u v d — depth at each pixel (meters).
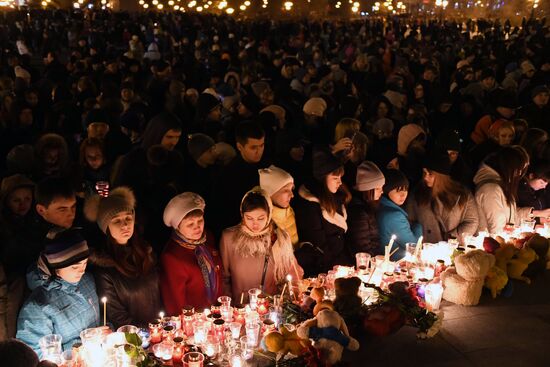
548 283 4.41
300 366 3.04
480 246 4.78
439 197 5.39
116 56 18.64
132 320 3.84
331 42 23.94
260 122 7.87
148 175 5.63
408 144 6.81
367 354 3.32
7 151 8.02
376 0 50.38
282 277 4.37
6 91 10.69
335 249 5.06
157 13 36.59
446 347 3.42
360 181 5.18
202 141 6.42
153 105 9.52
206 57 19.42
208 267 4.13
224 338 3.51
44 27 26.70
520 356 3.33
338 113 9.70
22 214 4.52
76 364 3.18
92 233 4.02
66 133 8.99
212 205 5.64
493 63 17.17
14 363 2.46
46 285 3.45
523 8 38.78
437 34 27.17
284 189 4.77
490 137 7.51
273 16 50.78
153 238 5.08
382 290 3.76
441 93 12.62
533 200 6.12
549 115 10.09
